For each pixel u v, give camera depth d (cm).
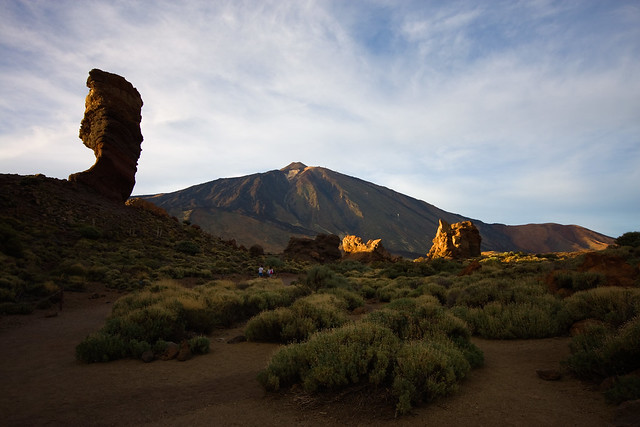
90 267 2816
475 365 728
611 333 688
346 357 602
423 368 575
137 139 5369
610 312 898
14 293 1858
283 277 4216
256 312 1547
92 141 5103
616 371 554
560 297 1359
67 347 1075
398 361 586
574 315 1002
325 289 1978
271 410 551
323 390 590
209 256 4675
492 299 1309
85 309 1838
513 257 5959
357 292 2284
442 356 609
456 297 1447
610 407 480
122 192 5284
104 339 927
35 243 3069
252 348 1008
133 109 5231
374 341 665
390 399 538
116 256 3378
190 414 554
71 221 3928
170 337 1067
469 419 479
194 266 3650
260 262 5178
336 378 575
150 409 582
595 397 522
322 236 8262
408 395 516
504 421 467
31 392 681
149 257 3719
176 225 5766
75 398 644
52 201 4162
